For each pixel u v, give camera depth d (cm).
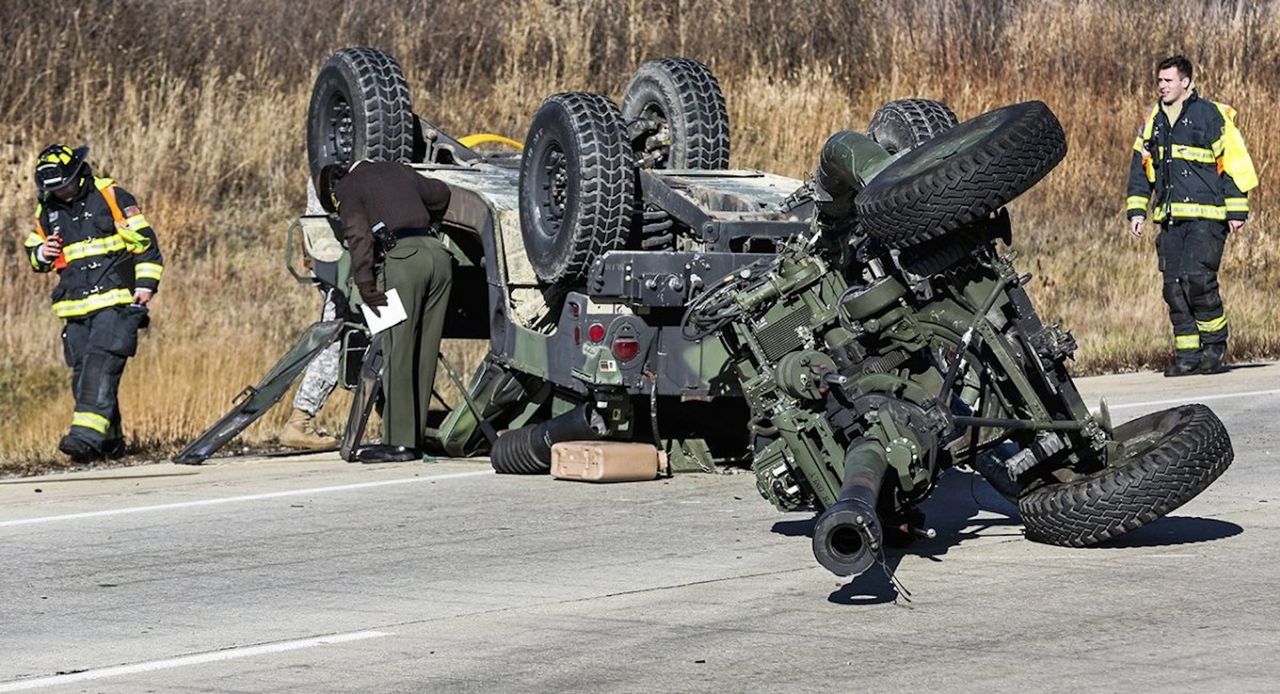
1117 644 1483
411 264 2780
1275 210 5512
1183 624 1548
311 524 2233
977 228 1769
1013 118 1744
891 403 1780
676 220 2638
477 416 2769
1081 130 5953
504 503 2359
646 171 2598
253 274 4572
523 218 2623
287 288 4550
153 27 5344
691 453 2608
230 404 3359
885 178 1770
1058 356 1823
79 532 2211
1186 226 3775
